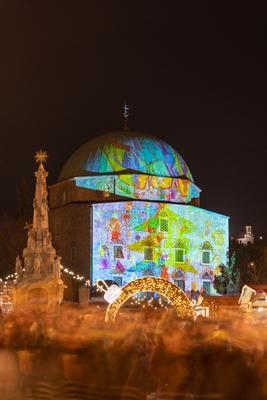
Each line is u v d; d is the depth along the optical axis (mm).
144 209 93750
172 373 12891
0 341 18094
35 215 62406
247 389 12391
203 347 13547
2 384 13562
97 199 96812
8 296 65000
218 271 97875
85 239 92375
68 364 13516
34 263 60781
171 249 94375
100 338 16703
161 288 36562
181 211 95812
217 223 99812
